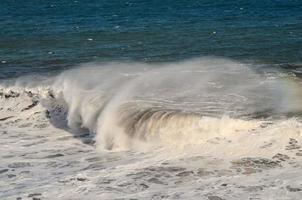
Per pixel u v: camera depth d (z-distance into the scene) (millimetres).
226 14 154375
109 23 139125
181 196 29953
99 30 122125
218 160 34688
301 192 29672
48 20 154250
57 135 43594
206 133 38250
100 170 34406
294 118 41219
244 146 36250
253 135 37438
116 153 38031
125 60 78000
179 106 44438
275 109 44281
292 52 79750
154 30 118250
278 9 162375
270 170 32750
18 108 51875
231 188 30609
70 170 34875
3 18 166375
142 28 123375
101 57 82500
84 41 102938
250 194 29719
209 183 31453
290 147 35594
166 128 38906
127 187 31531
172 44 94250
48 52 89125
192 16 152500
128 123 40188
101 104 45125
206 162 34531
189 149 36875
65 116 48656
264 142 36438
